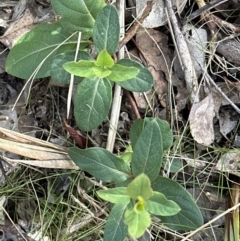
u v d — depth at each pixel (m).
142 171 0.21
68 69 0.21
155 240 0.25
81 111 0.23
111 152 0.23
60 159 0.25
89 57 0.24
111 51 0.23
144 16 0.25
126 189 0.19
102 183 0.25
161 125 0.22
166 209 0.20
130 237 0.25
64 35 0.25
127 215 0.19
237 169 0.25
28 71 0.25
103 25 0.22
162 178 0.21
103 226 0.25
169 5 0.25
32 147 0.25
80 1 0.23
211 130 0.25
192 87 0.25
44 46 0.25
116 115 0.25
